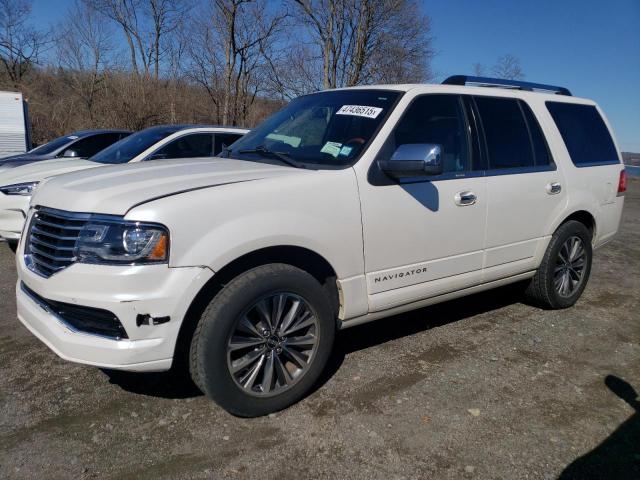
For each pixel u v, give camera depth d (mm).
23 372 3533
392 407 3193
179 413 3100
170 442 2826
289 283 3000
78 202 2805
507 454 2787
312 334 3193
